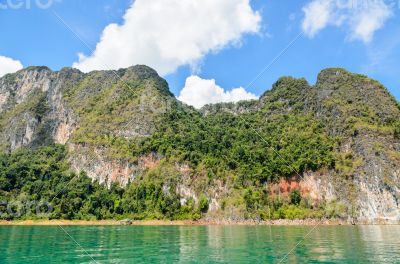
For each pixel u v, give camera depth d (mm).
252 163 145000
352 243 47906
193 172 144500
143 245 47875
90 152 171125
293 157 143375
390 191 123188
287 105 187625
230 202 130375
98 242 51875
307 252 39094
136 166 157375
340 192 131125
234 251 40938
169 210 133500
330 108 164375
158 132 169750
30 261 34344
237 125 177750
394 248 42031
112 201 142875
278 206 131250
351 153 140125
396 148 136625
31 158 185625
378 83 166250
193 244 48906
